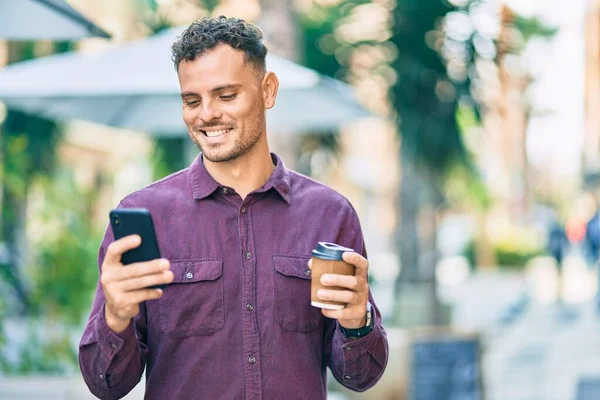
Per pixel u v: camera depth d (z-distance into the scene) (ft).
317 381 9.45
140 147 72.54
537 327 53.67
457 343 23.24
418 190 42.04
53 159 37.60
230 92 9.10
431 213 42.50
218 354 9.18
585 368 37.86
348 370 9.34
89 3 57.26
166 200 9.56
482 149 38.91
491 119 37.45
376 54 37.29
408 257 42.47
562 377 35.78
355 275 8.69
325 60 39.22
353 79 39.01
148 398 9.30
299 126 27.14
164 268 7.97
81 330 27.17
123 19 51.72
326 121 26.61
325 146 42.47
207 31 9.12
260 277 9.39
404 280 42.63
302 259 9.52
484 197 114.42
